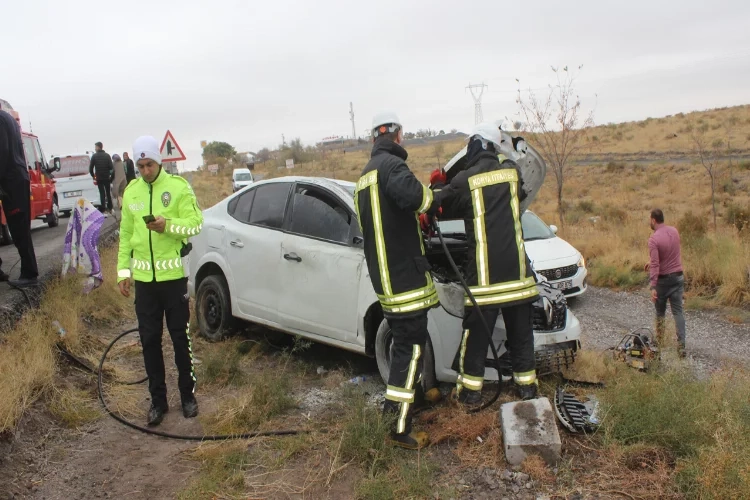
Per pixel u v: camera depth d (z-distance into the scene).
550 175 29.02
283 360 5.51
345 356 5.62
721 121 45.38
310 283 5.10
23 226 6.17
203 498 3.24
